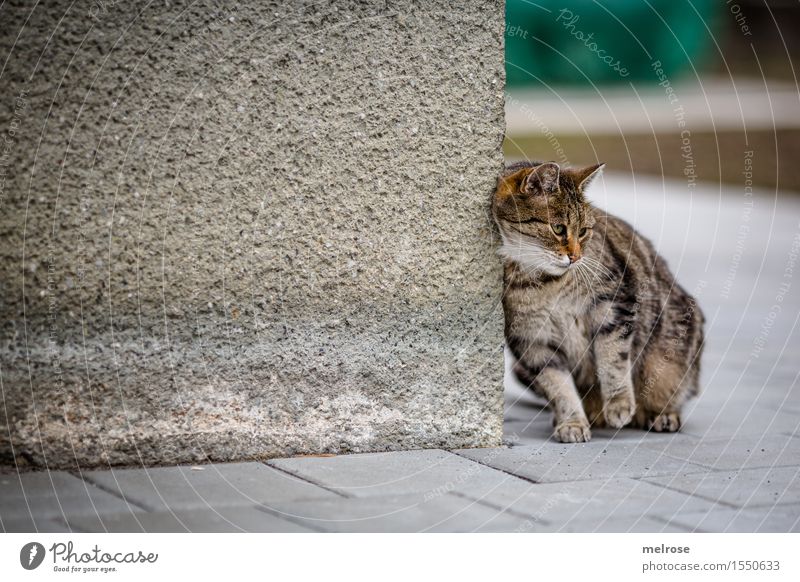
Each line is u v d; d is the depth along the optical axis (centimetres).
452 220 388
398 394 388
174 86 350
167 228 354
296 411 376
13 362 344
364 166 374
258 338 369
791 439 427
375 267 380
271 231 366
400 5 371
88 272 347
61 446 350
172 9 347
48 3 336
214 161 356
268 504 321
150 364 356
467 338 395
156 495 326
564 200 436
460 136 385
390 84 373
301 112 364
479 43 382
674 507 331
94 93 343
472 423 398
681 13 1834
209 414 364
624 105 1834
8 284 341
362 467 364
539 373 446
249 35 355
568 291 443
